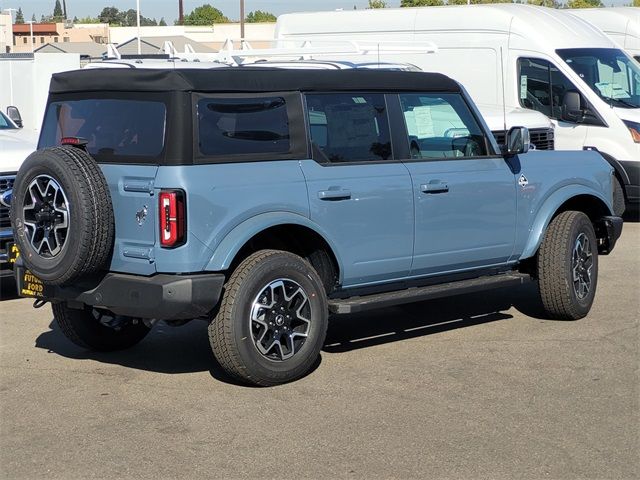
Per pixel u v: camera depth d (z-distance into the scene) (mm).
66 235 6406
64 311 7527
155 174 6363
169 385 6910
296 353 6848
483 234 8039
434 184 7637
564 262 8453
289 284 6781
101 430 6012
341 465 5434
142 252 6418
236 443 5773
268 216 6684
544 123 14273
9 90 19266
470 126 8148
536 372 7148
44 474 5336
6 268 9289
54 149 6516
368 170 7305
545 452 5617
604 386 6820
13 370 7340
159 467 5426
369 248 7297
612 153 14750
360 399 6543
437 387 6797
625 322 8672
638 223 15156
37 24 86125
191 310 6398
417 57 16469
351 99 7355
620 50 15812
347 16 17359
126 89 6672
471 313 9062
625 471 5348
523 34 15547
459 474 5305
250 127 6738
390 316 8969
